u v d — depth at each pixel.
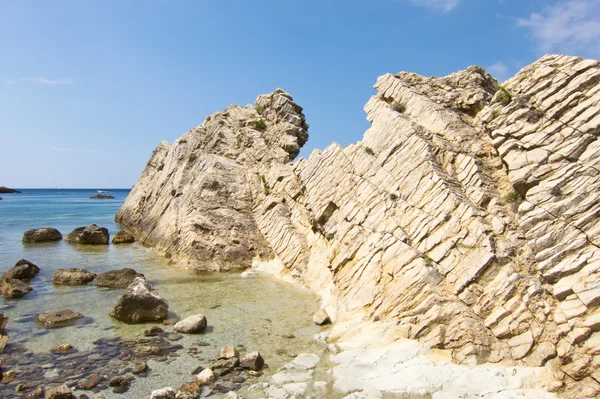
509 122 17.45
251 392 12.13
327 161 26.50
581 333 11.51
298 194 29.67
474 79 24.91
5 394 11.80
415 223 18.34
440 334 14.14
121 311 18.19
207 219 31.48
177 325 17.19
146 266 30.30
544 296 13.28
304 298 21.91
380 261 18.42
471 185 18.45
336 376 12.89
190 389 12.10
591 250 12.67
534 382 11.62
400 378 12.50
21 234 46.59
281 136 36.44
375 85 27.25
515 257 14.98
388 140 22.83
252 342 16.03
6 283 22.23
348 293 19.14
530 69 18.59
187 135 45.97
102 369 13.48
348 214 22.44
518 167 16.31
